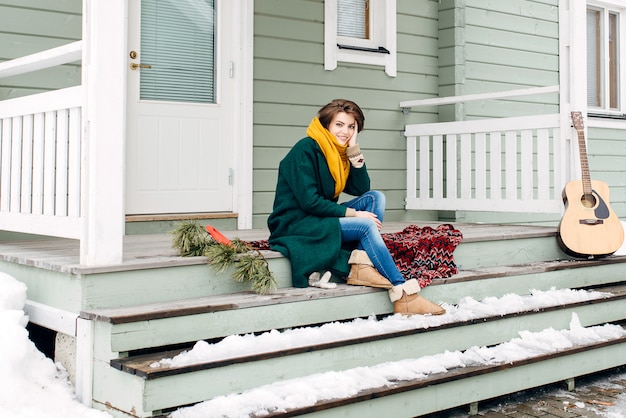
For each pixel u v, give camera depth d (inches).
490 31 269.6
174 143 203.2
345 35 244.1
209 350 109.1
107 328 108.0
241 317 119.3
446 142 246.2
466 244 167.8
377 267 135.6
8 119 153.9
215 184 210.5
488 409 136.7
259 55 216.5
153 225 196.4
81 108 126.5
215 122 210.5
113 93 118.5
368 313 135.7
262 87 217.3
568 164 203.9
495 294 157.6
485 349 137.9
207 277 126.7
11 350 111.5
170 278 122.6
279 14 220.4
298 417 105.2
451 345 135.9
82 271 112.7
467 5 261.7
